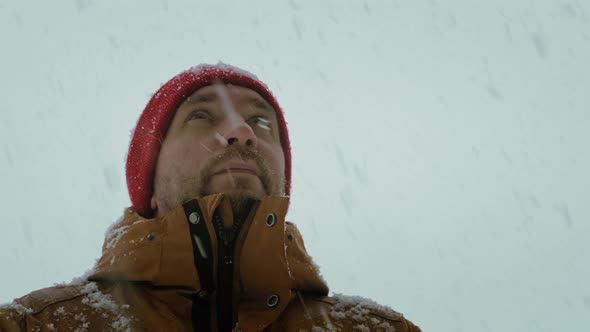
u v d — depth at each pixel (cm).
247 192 167
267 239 151
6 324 133
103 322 140
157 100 212
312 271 177
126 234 156
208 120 195
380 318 171
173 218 151
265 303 151
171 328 143
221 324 145
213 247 146
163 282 144
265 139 202
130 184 214
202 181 174
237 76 217
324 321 162
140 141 210
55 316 138
